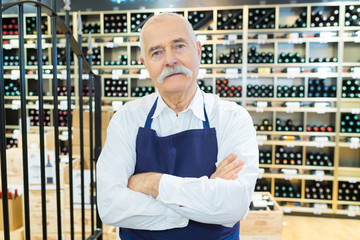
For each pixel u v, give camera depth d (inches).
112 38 177.5
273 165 163.0
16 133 176.9
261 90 174.2
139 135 42.9
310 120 174.4
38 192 101.9
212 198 37.1
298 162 163.3
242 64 162.6
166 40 37.7
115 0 155.3
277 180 176.7
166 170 42.0
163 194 38.1
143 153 42.6
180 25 38.4
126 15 178.2
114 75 170.7
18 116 190.4
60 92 179.9
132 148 43.6
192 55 39.1
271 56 169.9
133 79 184.9
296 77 171.8
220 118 43.3
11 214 101.7
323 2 154.1
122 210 39.3
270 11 165.2
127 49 170.4
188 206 37.4
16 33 182.1
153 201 39.0
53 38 49.3
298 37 163.0
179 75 38.4
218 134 42.9
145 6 162.7
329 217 158.4
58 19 49.6
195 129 41.9
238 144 42.1
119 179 41.4
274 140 164.4
